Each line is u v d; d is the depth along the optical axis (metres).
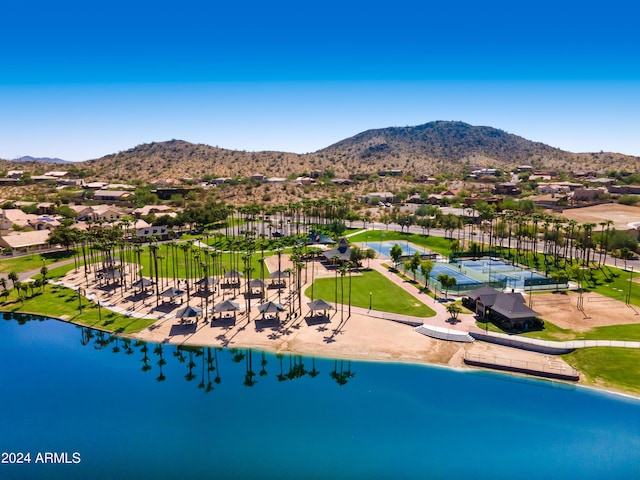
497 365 68.62
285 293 103.38
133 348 76.69
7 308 93.06
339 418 56.97
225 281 112.62
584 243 130.00
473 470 47.88
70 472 47.22
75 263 125.62
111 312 90.88
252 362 71.94
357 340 77.94
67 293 101.88
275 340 78.12
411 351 74.12
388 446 51.56
